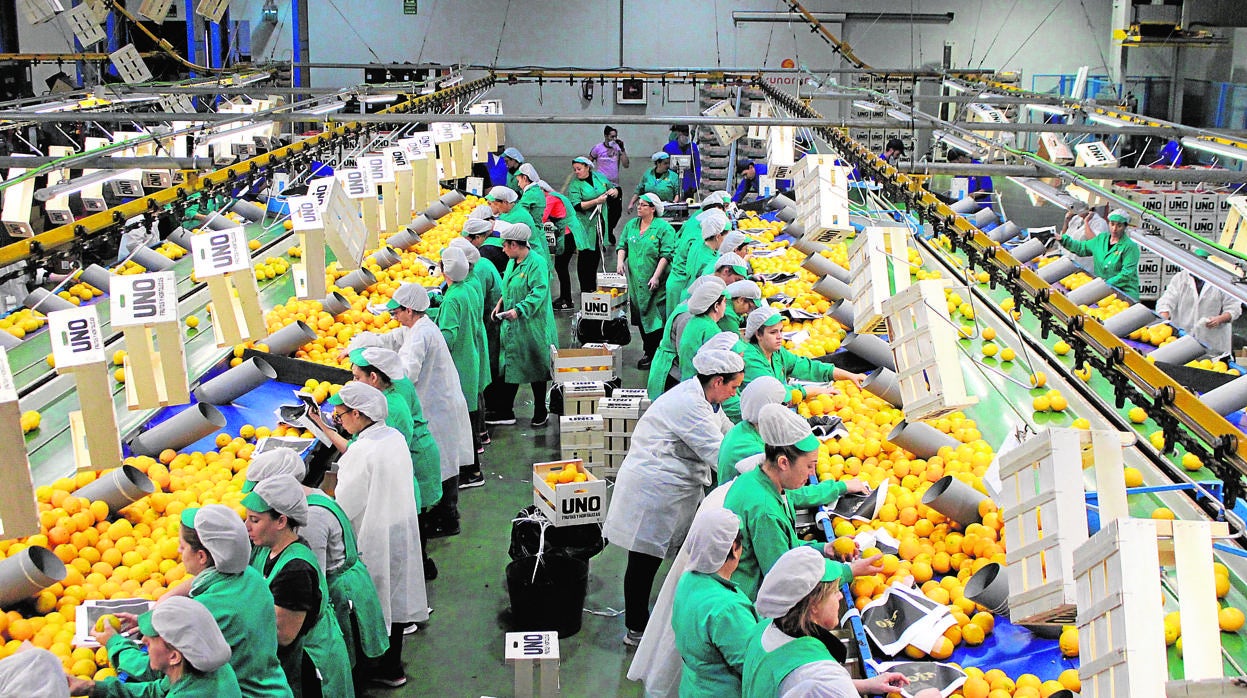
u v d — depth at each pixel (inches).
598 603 309.1
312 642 202.8
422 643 288.0
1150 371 166.2
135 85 522.0
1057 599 145.0
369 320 390.6
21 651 141.6
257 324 240.2
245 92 518.6
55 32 805.9
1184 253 214.7
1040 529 155.1
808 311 403.2
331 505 223.3
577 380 397.4
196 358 327.6
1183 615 129.5
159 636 156.6
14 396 149.0
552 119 339.6
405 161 403.5
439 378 337.7
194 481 253.8
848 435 278.7
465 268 376.2
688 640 178.9
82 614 194.4
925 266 418.9
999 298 376.2
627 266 577.9
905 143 610.5
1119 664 124.2
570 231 614.9
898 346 203.5
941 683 176.1
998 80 637.3
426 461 303.9
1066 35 954.7
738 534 180.2
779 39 1025.5
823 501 238.4
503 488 385.7
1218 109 612.4
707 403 260.5
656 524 265.1
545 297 424.8
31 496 154.0
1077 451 151.4
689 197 802.8
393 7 1025.5
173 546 220.2
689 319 337.7
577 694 264.7
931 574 211.9
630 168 1074.1
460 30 1036.5
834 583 158.9
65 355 179.3
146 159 299.4
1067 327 198.1
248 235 470.6
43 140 583.2
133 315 198.4
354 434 265.9
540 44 1043.9
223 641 159.9
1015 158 375.6
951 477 224.4
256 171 345.7
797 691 148.2
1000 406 287.9
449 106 577.3
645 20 1035.3
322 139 405.7
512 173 767.1
